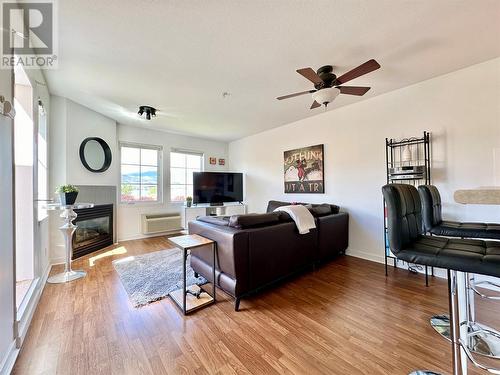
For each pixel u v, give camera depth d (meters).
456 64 2.31
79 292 2.27
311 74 2.03
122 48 2.04
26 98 2.10
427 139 2.61
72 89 2.95
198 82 2.70
